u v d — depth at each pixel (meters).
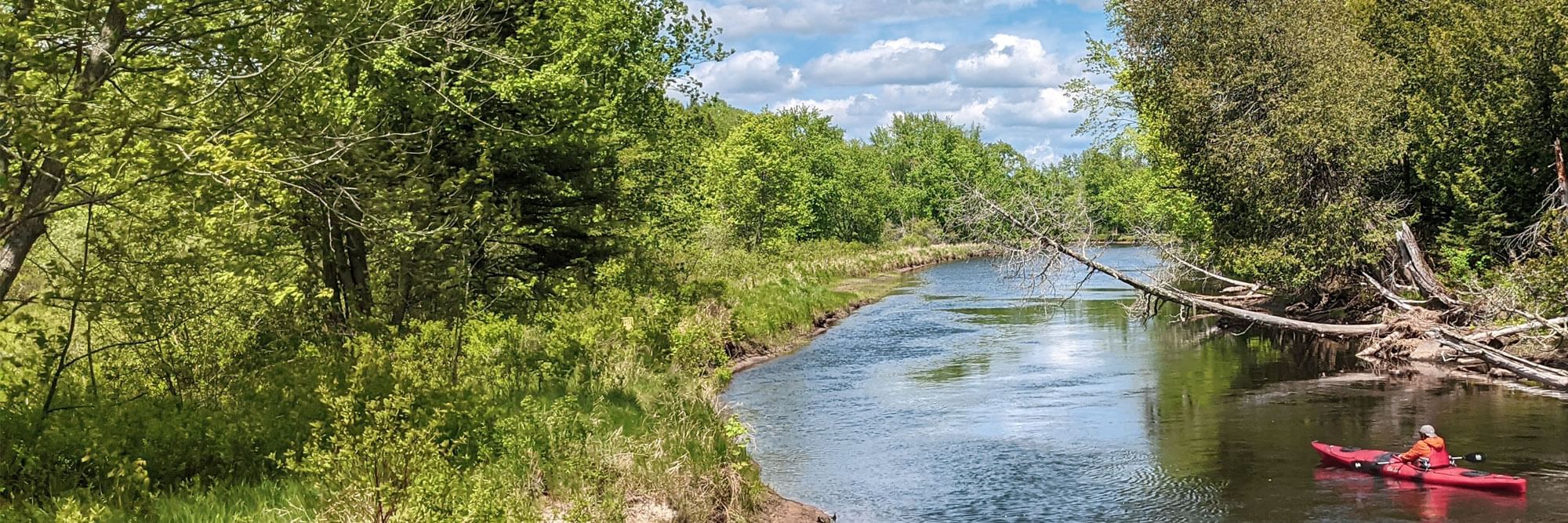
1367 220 30.06
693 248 37.53
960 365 26.94
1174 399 21.70
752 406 21.64
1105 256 70.44
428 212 15.02
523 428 12.40
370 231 12.97
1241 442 17.80
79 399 10.42
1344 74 29.98
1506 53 31.12
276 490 9.58
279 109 11.27
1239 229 32.09
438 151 17.00
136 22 9.66
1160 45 32.84
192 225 9.76
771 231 59.16
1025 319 37.22
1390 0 36.97
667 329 22.53
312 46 11.21
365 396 10.66
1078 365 26.47
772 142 59.97
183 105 9.53
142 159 8.41
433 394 11.33
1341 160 30.05
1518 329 23.84
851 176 87.88
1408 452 15.52
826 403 21.92
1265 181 30.17
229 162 8.75
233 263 11.08
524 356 17.12
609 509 11.09
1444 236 32.06
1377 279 31.94
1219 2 31.50
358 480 9.03
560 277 20.16
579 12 19.44
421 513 8.45
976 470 16.36
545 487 11.40
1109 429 19.06
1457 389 21.64
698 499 12.27
